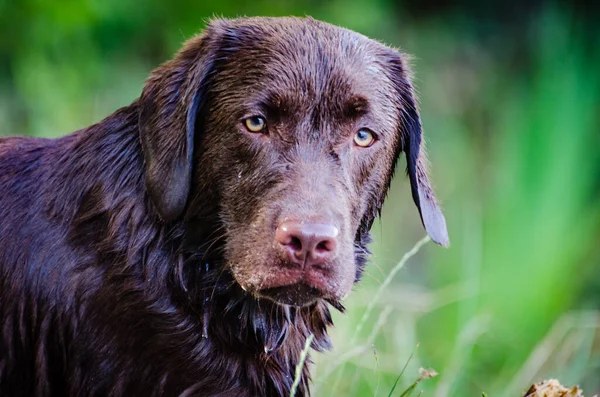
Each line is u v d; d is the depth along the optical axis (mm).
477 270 15508
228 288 7664
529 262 15539
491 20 23188
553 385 7504
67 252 7688
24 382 8000
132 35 19875
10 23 18656
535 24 22625
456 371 11945
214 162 7504
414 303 13891
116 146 7805
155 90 7598
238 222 7398
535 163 16641
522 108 19328
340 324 12391
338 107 7441
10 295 7859
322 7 20250
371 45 7969
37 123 17000
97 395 7688
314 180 7137
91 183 7754
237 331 7785
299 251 6902
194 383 7629
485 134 21781
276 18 7977
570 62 18344
